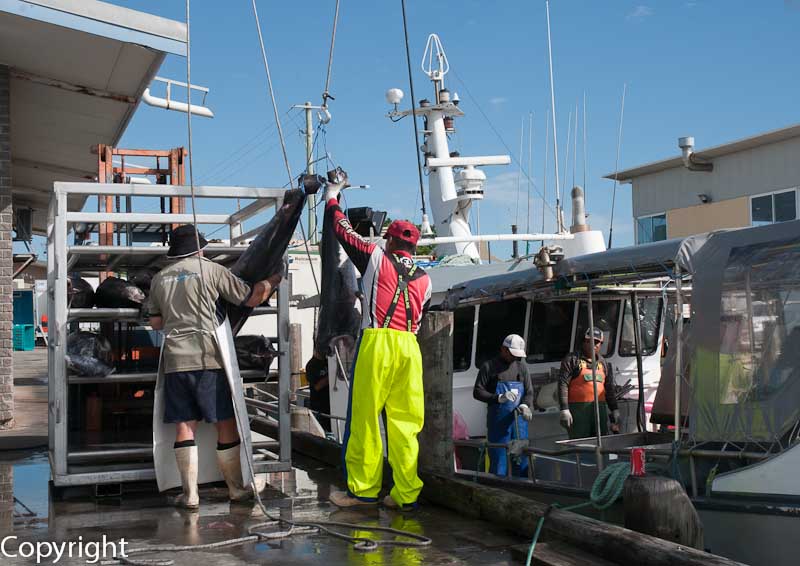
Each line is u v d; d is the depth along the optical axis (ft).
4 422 32.78
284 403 20.71
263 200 21.17
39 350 114.83
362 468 18.83
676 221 81.51
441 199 43.16
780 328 17.61
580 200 35.55
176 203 34.88
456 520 18.10
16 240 60.23
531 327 31.68
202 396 18.44
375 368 18.20
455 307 28.81
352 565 14.55
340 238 18.89
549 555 15.06
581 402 28.78
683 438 21.47
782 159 71.87
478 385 27.73
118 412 25.14
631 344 33.60
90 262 23.71
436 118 43.83
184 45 29.63
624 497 16.35
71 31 28.50
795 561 16.76
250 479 18.86
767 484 17.31
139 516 18.13
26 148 47.11
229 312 19.70
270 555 15.12
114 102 37.58
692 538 15.87
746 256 18.31
